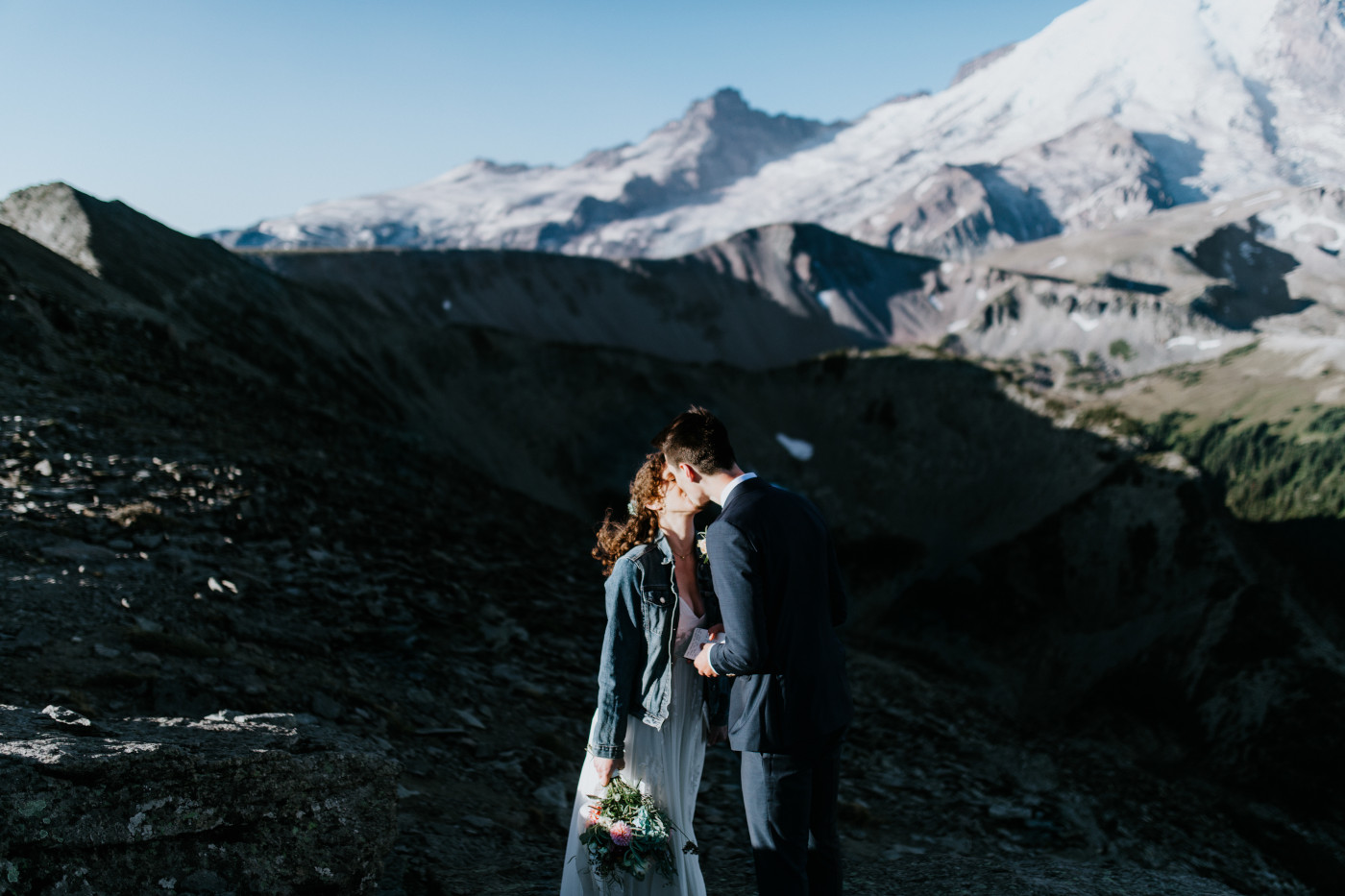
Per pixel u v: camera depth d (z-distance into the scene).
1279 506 129.50
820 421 132.12
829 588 2.72
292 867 2.53
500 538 14.34
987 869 4.66
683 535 2.73
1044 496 109.88
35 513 6.65
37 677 4.00
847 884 4.30
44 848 2.02
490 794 4.80
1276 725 53.88
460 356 116.12
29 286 17.69
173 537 7.09
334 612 6.93
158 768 2.31
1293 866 9.95
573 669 8.16
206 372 20.48
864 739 9.32
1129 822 8.41
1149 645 70.31
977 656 79.25
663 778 2.68
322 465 13.79
